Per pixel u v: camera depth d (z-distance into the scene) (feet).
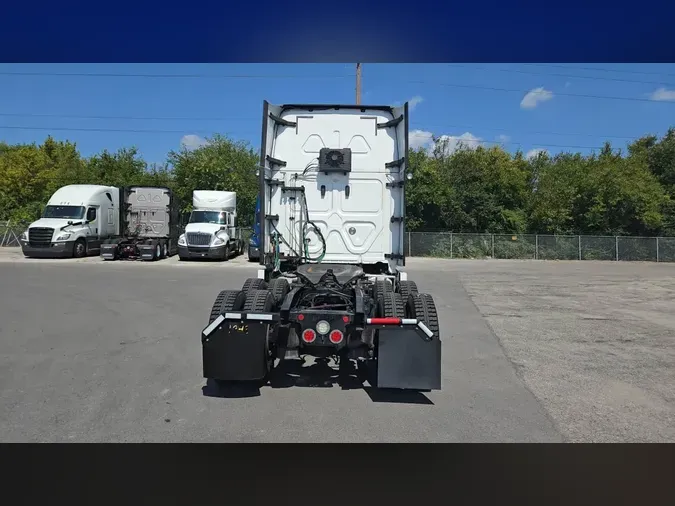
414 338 18.21
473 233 125.29
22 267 70.38
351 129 27.45
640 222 127.44
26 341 26.84
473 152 139.95
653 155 148.66
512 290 54.08
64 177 143.84
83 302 40.01
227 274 64.49
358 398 18.75
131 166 148.46
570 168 137.59
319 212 27.45
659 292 54.90
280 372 21.94
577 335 30.83
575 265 102.17
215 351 18.33
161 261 86.89
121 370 21.75
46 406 17.43
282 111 27.53
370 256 27.48
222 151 146.51
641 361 24.75
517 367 23.35
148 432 15.38
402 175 26.78
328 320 18.86
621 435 15.65
